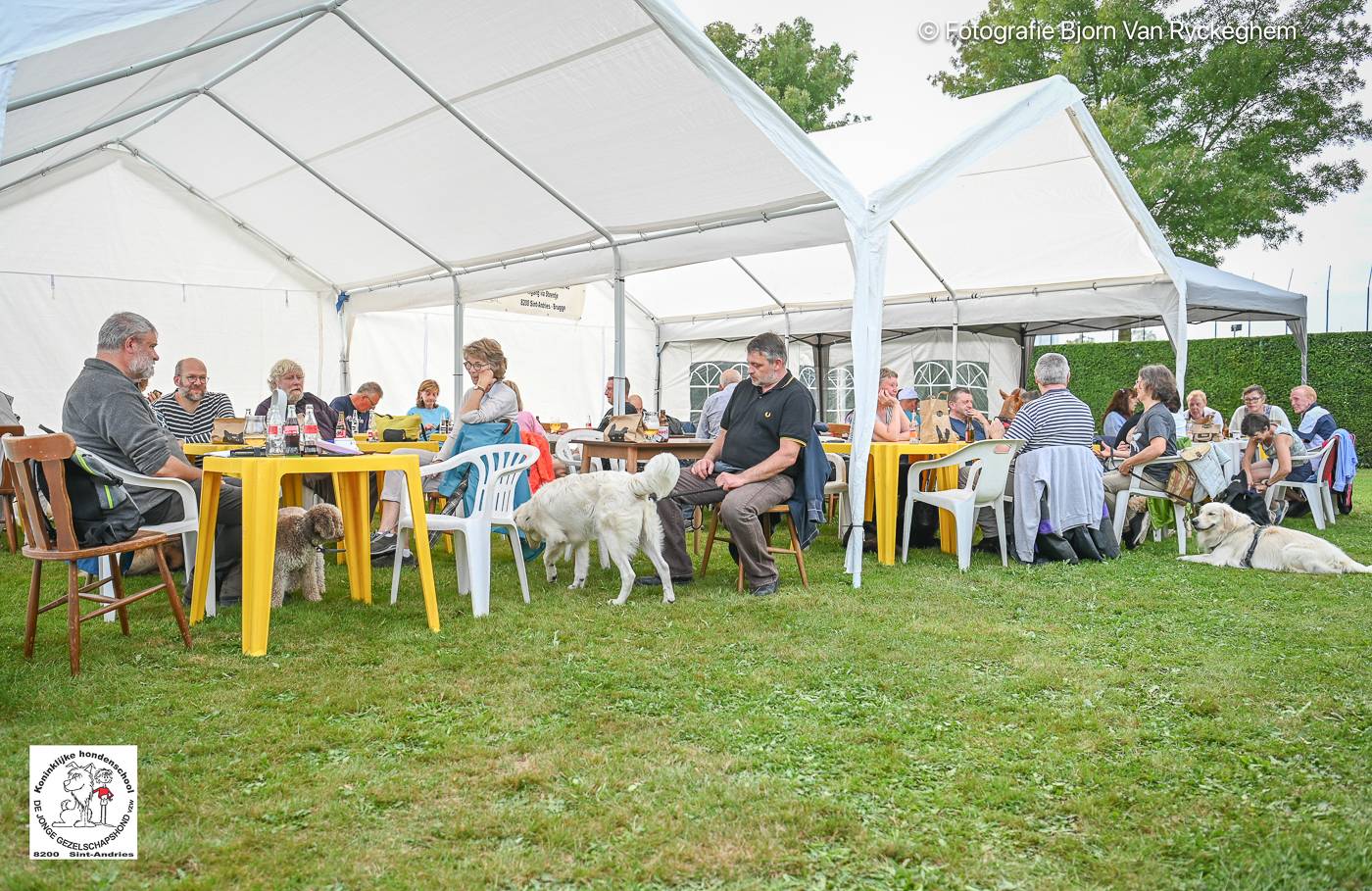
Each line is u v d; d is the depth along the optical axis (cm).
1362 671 333
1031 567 561
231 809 219
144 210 986
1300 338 1046
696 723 281
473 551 424
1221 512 575
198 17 489
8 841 201
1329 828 210
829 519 798
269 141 782
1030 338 1302
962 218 930
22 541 591
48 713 284
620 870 192
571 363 1381
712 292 1288
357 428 769
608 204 745
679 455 587
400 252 971
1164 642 377
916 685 319
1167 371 645
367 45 600
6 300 912
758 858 197
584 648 370
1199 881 187
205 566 405
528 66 575
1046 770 245
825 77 2338
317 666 342
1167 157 1714
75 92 520
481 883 187
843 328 1231
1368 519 816
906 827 213
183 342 1017
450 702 302
